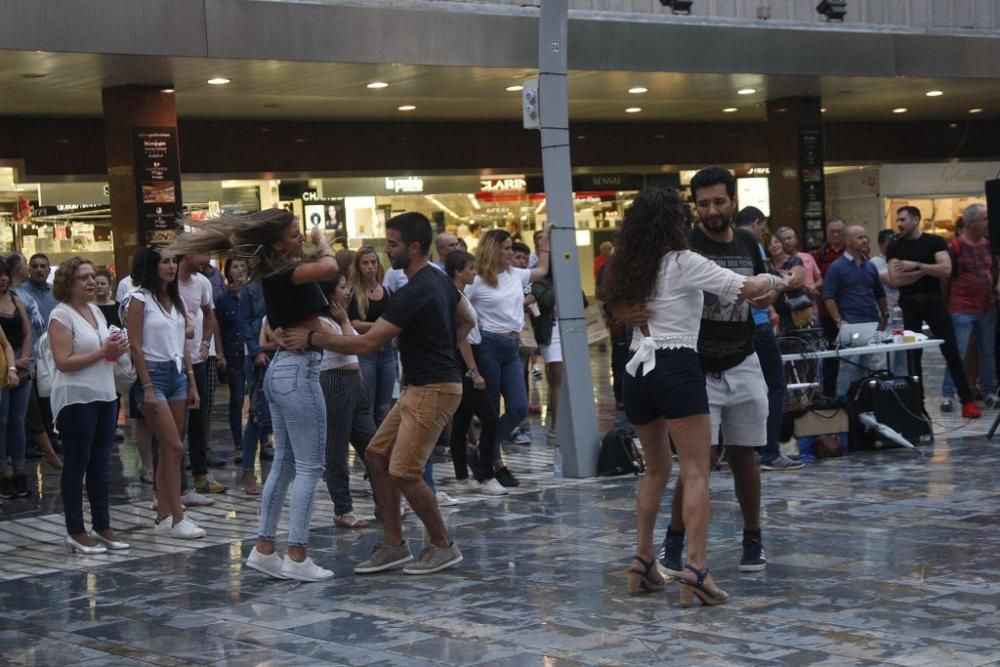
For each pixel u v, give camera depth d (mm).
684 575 9336
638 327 9648
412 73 23891
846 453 16672
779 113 31594
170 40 20359
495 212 34531
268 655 8703
